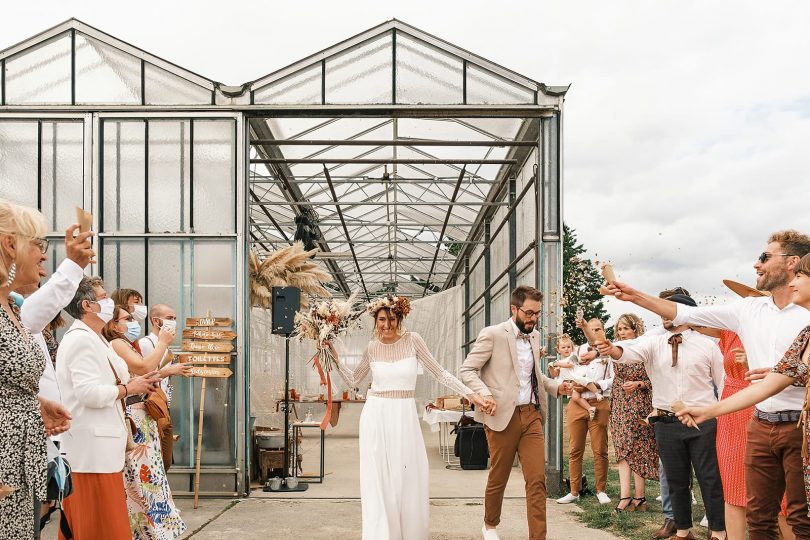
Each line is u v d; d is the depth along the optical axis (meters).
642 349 5.01
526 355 5.16
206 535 5.75
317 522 6.23
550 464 7.30
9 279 2.70
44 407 2.99
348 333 5.48
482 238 14.46
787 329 3.61
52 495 3.12
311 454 11.18
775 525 3.58
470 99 7.70
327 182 11.44
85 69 7.64
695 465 4.92
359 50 7.75
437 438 13.62
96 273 7.53
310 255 10.88
